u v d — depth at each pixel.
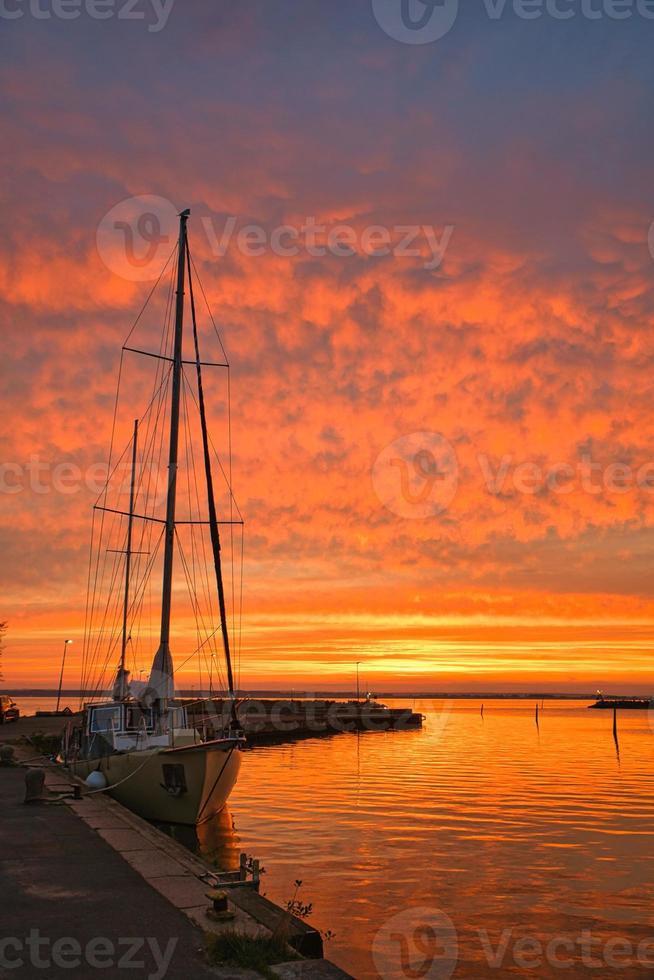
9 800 17.44
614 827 28.92
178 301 30.58
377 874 20.17
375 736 102.44
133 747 23.52
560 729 127.00
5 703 55.50
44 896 9.83
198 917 9.09
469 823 29.33
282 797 36.81
